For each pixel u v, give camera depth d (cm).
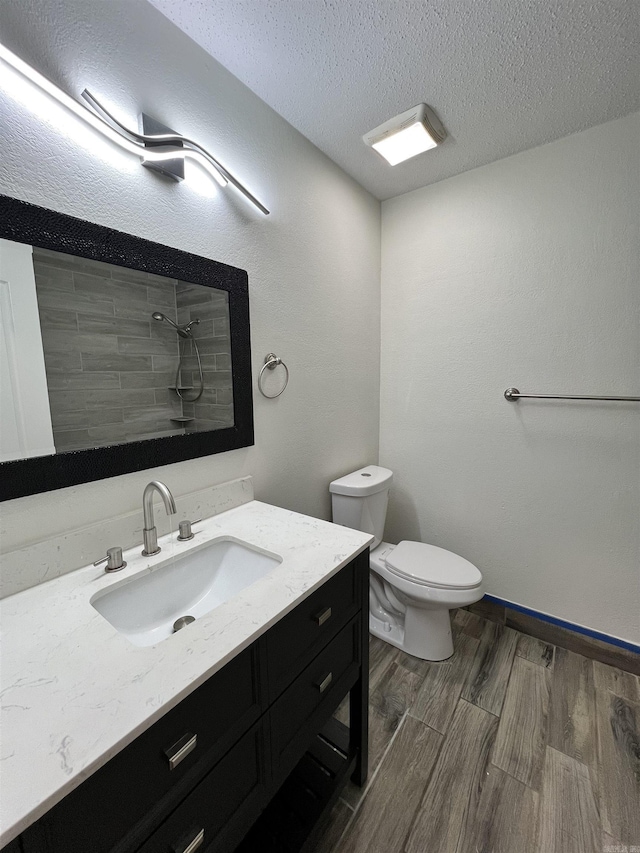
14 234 75
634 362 149
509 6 97
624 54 110
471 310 183
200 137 110
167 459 108
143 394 104
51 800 42
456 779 114
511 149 159
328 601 92
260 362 137
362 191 187
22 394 81
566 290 159
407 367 207
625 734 127
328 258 167
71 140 83
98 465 93
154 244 100
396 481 221
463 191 177
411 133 143
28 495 82
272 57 112
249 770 73
